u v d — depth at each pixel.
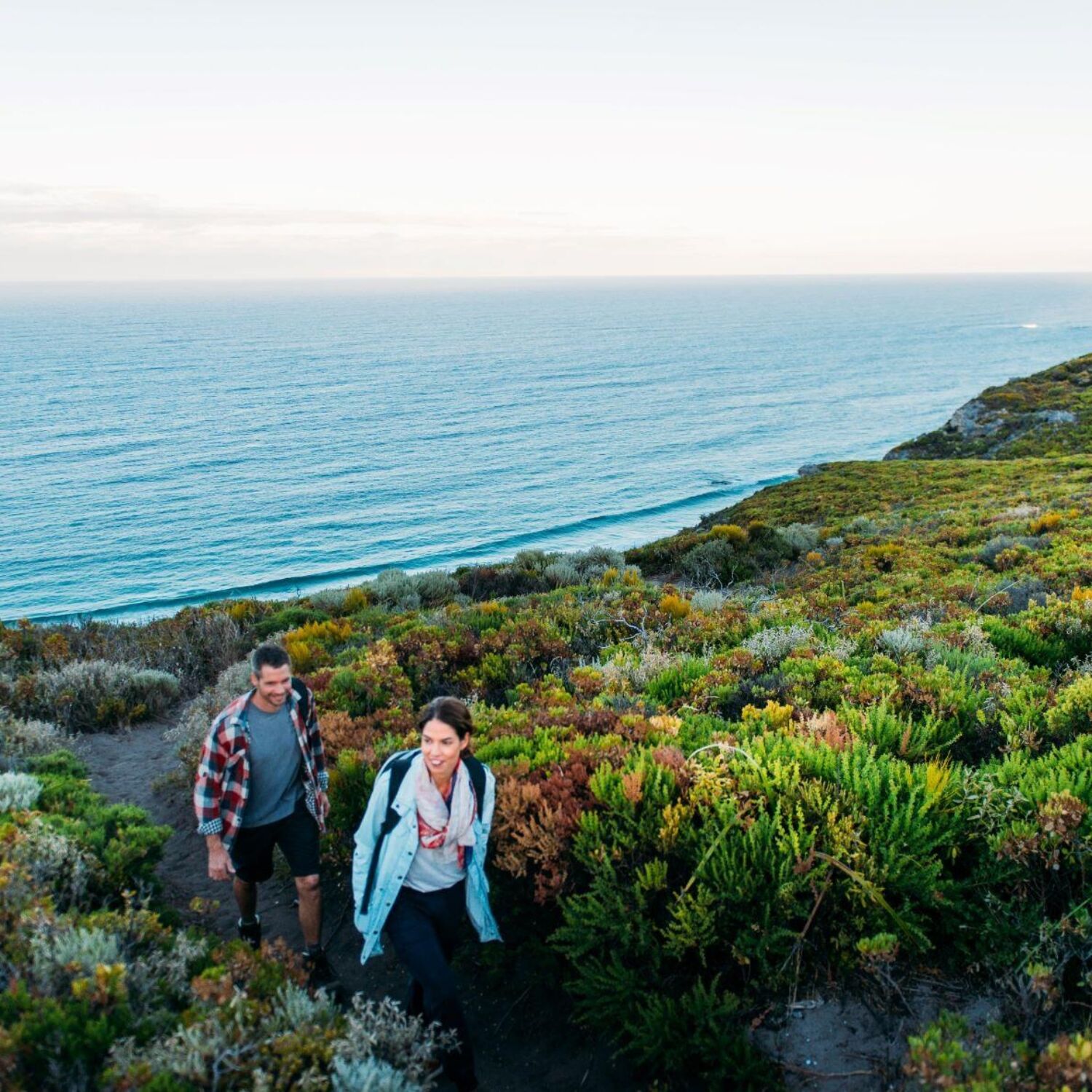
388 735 6.27
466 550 87.19
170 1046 2.72
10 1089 2.55
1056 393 60.22
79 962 3.08
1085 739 4.74
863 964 3.58
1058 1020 3.13
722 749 4.67
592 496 111.94
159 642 13.19
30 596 74.94
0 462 139.12
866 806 4.17
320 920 4.50
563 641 9.91
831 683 6.58
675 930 3.76
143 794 7.55
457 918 3.82
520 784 4.68
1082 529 16.41
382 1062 2.97
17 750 7.50
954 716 5.54
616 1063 3.68
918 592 12.15
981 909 3.70
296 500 111.56
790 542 23.36
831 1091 3.14
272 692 4.20
